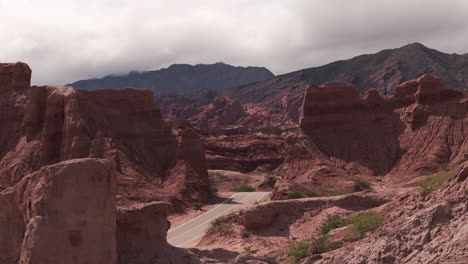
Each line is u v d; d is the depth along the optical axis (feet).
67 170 52.03
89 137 221.46
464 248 56.70
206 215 201.05
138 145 248.11
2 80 249.34
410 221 67.92
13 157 224.74
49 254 50.52
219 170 365.20
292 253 94.38
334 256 76.28
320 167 239.30
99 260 52.80
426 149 243.60
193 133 249.75
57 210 51.67
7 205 62.49
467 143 234.79
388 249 65.62
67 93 230.89
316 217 138.10
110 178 54.95
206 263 73.72
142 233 68.49
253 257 83.66
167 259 68.23
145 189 206.80
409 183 179.01
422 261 59.77
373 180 235.81
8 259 61.67
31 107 231.71
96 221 53.06
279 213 143.23
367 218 93.04
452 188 73.51
